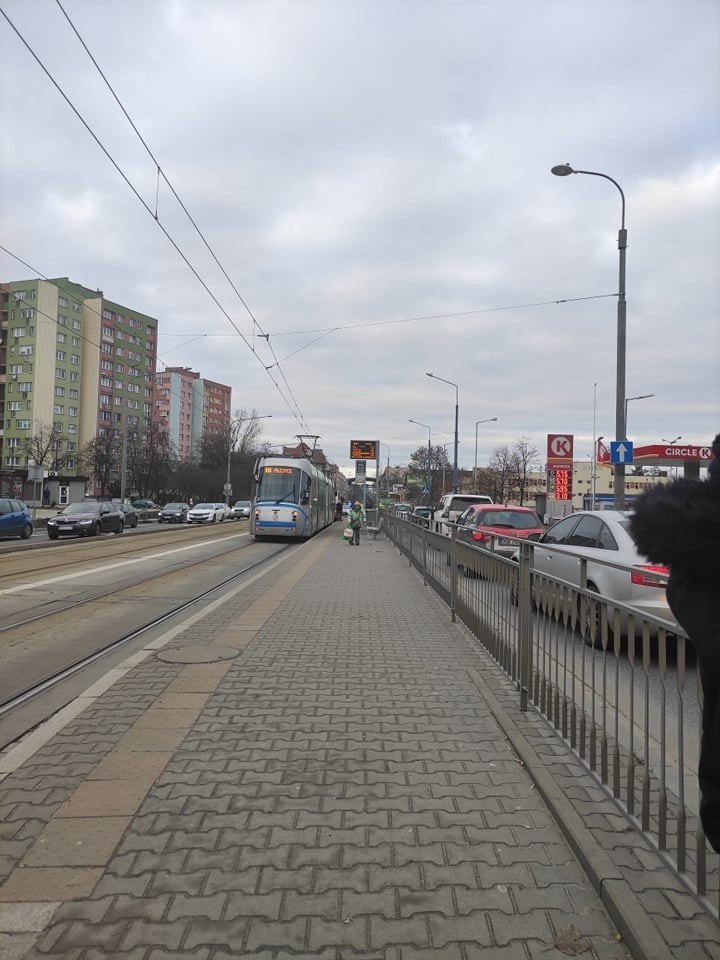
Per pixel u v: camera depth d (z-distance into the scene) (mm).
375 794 3533
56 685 5672
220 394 142375
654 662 2941
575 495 83125
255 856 2914
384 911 2543
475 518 14219
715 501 1829
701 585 1803
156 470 76375
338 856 2922
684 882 2590
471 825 3217
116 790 3545
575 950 2340
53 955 2287
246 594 10891
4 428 91562
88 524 25359
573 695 3996
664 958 2199
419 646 7078
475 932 2430
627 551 7246
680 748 2676
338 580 12938
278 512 25031
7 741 4309
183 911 2529
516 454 69625
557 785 3553
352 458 33469
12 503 24078
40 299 90188
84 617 8938
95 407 97938
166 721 4633
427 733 4465
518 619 5336
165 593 11180
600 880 2658
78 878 2742
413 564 15164
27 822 3213
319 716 4773
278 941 2367
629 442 17531
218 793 3520
